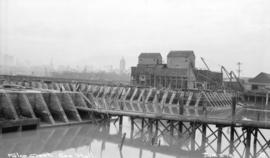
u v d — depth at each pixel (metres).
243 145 30.91
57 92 40.19
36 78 91.62
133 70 92.38
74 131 34.62
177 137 32.97
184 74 83.88
